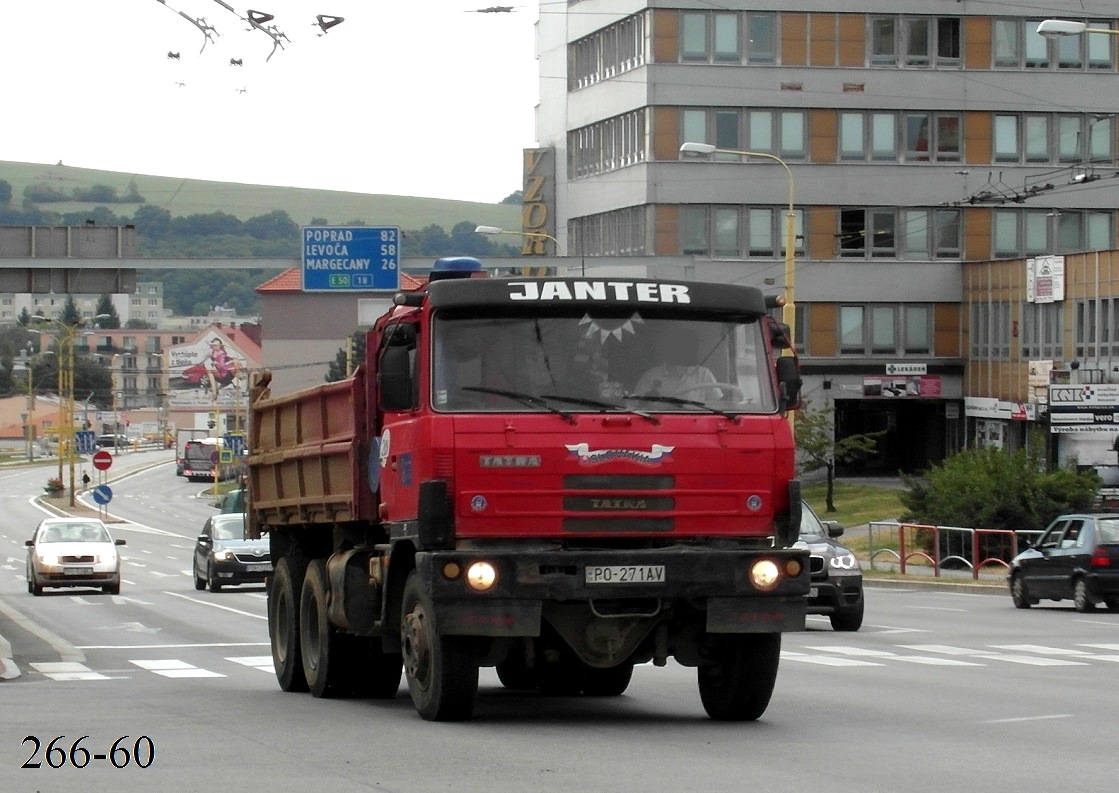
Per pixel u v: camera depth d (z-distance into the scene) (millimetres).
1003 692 16984
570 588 12633
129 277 46906
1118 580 30672
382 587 14688
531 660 13109
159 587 47094
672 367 13266
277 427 18750
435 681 13359
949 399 78875
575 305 13188
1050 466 47812
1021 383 73250
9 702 16453
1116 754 11977
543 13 87125
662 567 12758
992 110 77875
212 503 111062
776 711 15055
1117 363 65250
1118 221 78688
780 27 76750
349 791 10062
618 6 78938
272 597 19031
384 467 14320
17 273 46562
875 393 78250
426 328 13109
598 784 10328
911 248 78188
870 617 30094
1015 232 78562
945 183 77875
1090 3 77938
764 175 76812
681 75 76125
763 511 13234
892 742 12633
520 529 12820
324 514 16594
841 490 72875
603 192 80625
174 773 10914
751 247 76938
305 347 108375
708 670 14195
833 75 77125
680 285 13391
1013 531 41781
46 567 41594
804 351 77875
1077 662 21000
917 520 45844
